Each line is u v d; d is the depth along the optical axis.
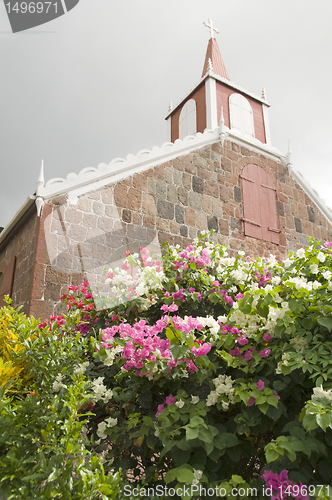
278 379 1.90
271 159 9.99
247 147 9.47
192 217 7.58
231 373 2.06
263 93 13.09
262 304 1.89
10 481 1.37
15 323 2.56
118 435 1.90
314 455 1.52
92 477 1.33
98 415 2.20
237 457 1.65
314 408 1.41
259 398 1.62
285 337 1.95
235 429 1.80
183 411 1.77
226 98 12.07
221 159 8.73
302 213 10.09
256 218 8.89
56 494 1.24
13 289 6.24
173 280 2.77
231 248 8.12
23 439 1.58
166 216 7.10
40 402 1.87
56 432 1.55
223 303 2.81
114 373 2.41
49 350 2.21
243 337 1.95
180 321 1.87
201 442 1.59
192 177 7.92
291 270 2.88
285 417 1.81
